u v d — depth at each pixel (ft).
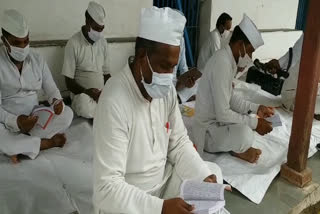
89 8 10.50
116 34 13.80
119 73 4.52
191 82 12.25
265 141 9.46
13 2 10.90
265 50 20.29
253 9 18.66
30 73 8.55
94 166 4.25
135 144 4.54
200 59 14.79
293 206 7.18
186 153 5.24
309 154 9.18
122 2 13.44
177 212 4.00
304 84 7.20
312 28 6.75
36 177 7.11
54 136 8.33
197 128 8.77
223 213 4.99
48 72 9.17
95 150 4.24
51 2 11.68
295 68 11.27
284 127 10.36
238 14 17.83
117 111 4.16
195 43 16.85
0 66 8.03
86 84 11.50
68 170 7.42
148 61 4.15
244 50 7.75
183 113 11.32
